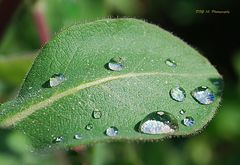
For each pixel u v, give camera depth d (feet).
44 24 0.89
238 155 1.31
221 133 1.35
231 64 1.45
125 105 0.53
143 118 0.53
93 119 0.52
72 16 0.94
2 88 0.81
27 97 0.53
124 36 0.57
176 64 0.57
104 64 0.56
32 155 0.47
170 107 0.54
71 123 0.52
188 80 0.56
